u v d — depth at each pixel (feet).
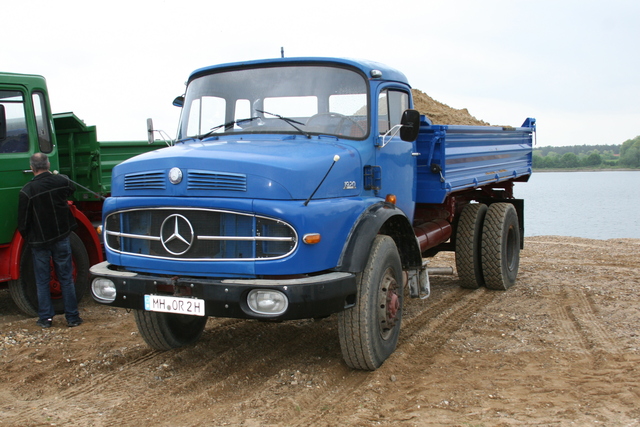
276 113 16.92
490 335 18.95
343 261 14.38
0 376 16.03
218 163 13.70
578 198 290.35
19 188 21.67
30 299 22.26
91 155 24.97
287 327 20.12
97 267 15.72
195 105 18.03
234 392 14.58
